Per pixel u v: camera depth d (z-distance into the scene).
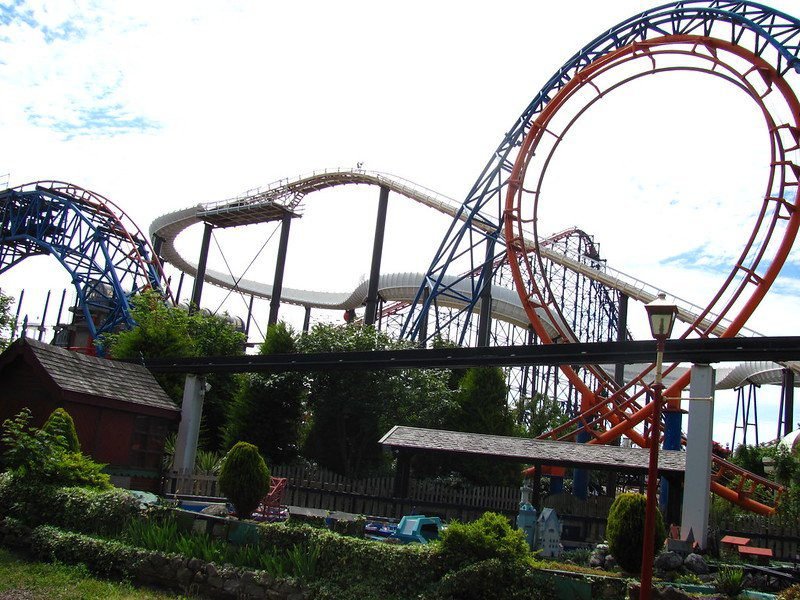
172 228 68.31
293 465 35.41
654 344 20.62
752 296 33.56
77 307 65.69
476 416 37.28
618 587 10.84
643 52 38.59
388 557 11.66
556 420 51.22
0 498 15.25
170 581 12.84
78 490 14.94
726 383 67.19
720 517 26.94
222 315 66.31
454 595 10.95
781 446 39.44
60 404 20.12
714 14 36.97
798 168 33.91
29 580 12.19
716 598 11.84
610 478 34.59
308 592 11.66
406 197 56.28
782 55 33.91
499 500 26.16
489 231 50.28
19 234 60.69
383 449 36.31
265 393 35.75
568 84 40.41
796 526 24.77
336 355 25.80
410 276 60.59
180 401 35.75
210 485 25.61
